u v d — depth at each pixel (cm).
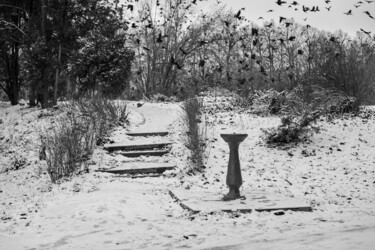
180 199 751
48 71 1864
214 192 839
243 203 709
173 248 493
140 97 2525
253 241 500
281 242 484
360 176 934
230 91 1898
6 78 2273
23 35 1995
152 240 534
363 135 1202
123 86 1927
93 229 600
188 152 1124
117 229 595
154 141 1226
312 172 977
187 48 2959
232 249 470
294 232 536
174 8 2930
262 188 870
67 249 511
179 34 2975
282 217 635
